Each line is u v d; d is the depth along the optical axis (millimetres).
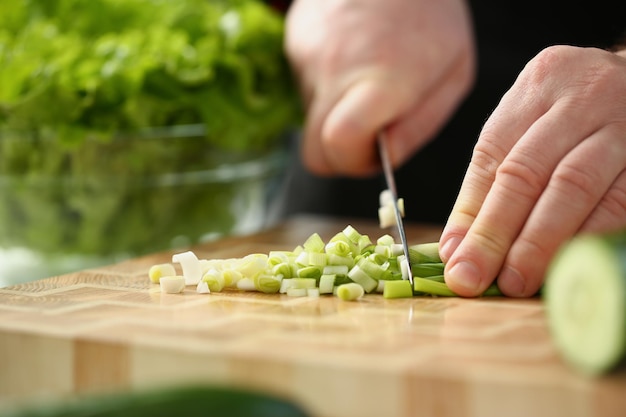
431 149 1137
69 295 724
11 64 905
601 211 694
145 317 671
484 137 729
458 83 1039
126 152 920
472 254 710
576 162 693
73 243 941
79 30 979
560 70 721
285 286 729
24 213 932
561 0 1081
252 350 611
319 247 757
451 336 634
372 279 729
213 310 687
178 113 938
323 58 993
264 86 1007
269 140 1017
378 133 974
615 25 1071
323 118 994
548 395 570
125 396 545
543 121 706
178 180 946
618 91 708
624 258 559
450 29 1014
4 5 970
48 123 904
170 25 988
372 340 627
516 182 705
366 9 993
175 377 617
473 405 578
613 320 558
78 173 920
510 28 1100
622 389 564
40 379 642
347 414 594
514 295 712
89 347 632
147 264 825
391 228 994
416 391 584
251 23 1000
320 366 596
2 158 916
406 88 976
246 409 545
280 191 1102
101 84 907
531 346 615
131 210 939
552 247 700
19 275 962
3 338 647
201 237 975
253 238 953
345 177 1188
